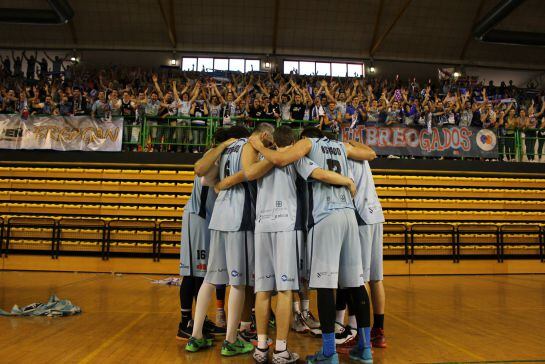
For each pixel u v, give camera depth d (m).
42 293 5.66
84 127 9.20
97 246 8.80
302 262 2.92
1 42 16.33
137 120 9.59
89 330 3.62
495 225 9.43
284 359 2.70
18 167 9.25
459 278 8.32
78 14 15.69
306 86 13.26
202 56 17.09
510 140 10.38
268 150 2.87
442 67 17.77
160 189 9.23
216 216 3.10
